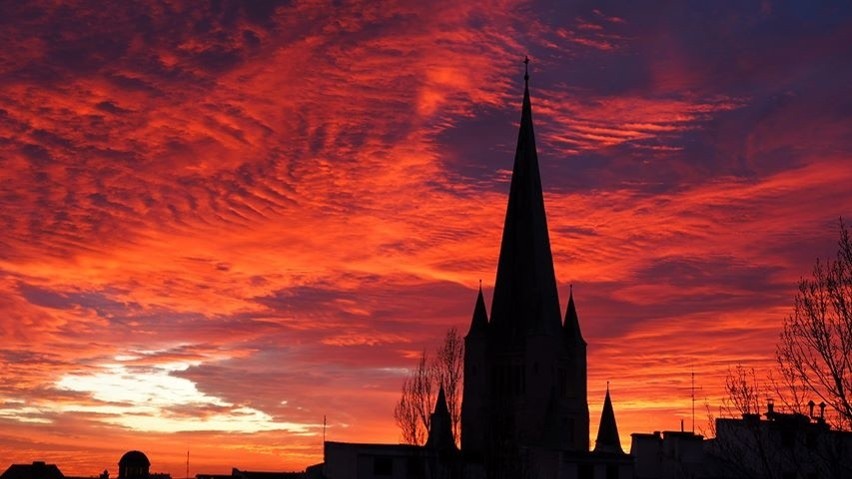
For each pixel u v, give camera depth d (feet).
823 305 214.69
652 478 487.20
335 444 491.31
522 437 626.64
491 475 521.24
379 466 488.44
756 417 243.19
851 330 212.02
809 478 235.81
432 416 505.25
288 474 585.22
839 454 215.72
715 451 326.24
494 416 618.03
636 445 494.18
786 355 225.56
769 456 248.93
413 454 488.85
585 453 522.06
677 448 440.86
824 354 211.61
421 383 511.40
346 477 486.79
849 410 207.00
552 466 515.50
